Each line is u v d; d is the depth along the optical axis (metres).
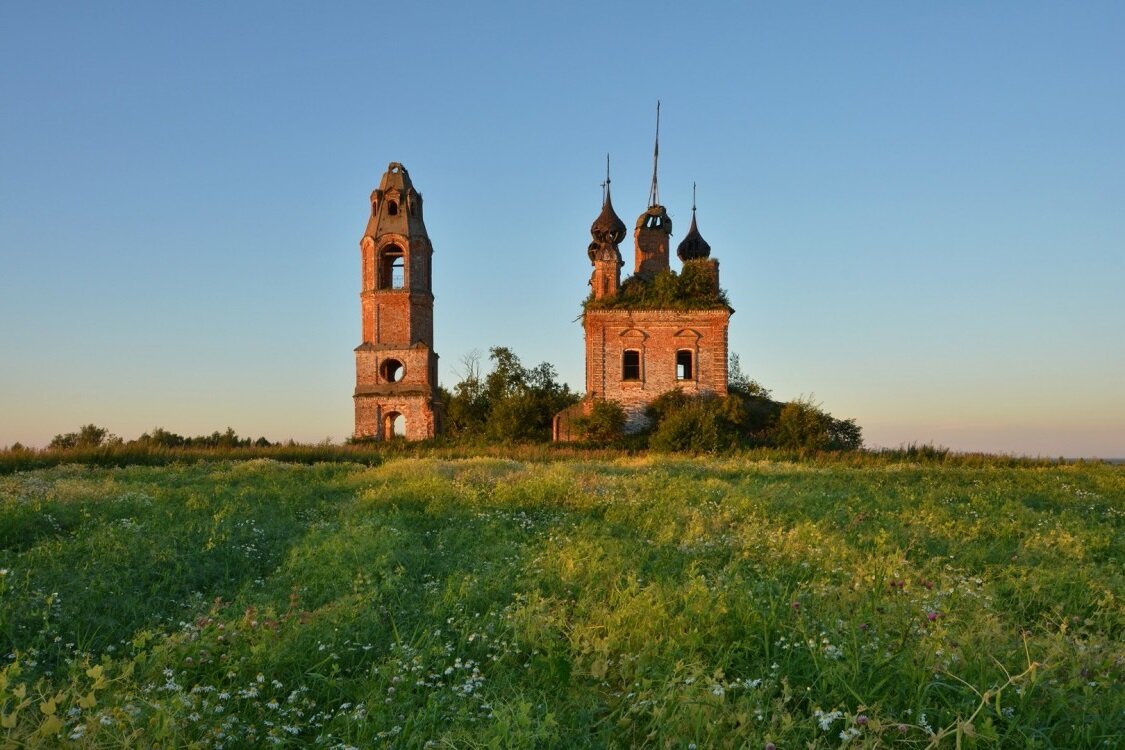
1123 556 8.98
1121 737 3.81
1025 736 3.83
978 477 20.19
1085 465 27.27
